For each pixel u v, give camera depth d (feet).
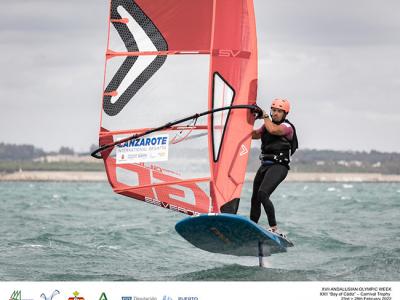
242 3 139.74
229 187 138.92
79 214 311.06
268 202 136.67
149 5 140.56
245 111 139.33
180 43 140.15
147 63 140.87
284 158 138.31
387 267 153.38
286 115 139.44
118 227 237.86
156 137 139.95
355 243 193.67
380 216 291.38
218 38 138.41
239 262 164.45
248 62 140.36
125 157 140.87
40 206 383.86
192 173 138.72
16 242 191.72
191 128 138.62
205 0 138.92
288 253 176.65
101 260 165.37
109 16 141.28
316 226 244.42
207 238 137.08
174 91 140.15
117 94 141.28
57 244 188.85
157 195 140.05
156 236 210.18
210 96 138.00
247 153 139.44
